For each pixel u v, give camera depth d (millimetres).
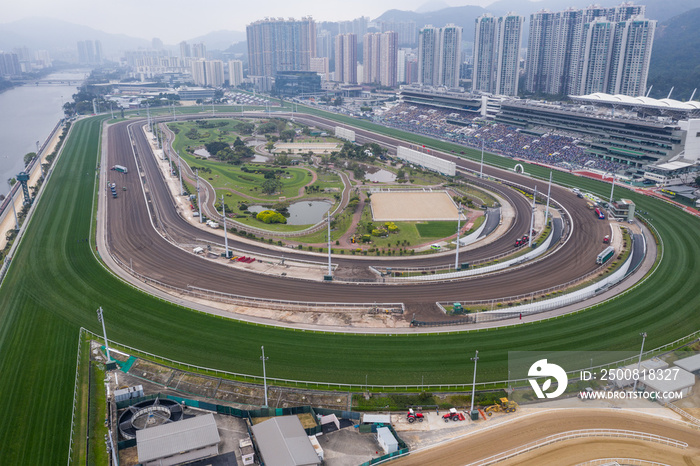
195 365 121188
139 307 149000
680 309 146750
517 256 188375
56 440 97688
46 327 137000
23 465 91312
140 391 109062
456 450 95125
